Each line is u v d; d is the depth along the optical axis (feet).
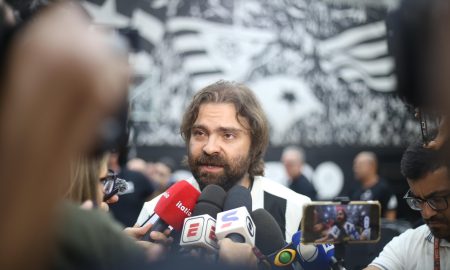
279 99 24.22
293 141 24.31
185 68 23.08
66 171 1.87
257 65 24.02
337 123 24.77
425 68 2.22
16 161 1.77
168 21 23.02
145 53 22.58
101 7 22.22
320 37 24.71
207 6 23.56
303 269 4.91
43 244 1.91
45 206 1.83
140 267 2.50
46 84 1.75
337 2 24.81
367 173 17.75
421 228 5.71
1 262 1.81
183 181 5.69
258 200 6.31
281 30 24.35
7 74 1.79
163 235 5.17
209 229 4.73
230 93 6.20
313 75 24.62
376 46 24.88
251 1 24.07
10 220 1.79
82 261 2.72
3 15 2.27
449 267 5.32
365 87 24.95
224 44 23.65
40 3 2.24
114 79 1.86
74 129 1.79
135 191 13.96
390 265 5.64
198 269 2.44
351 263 8.39
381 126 24.90
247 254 3.84
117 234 2.96
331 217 4.16
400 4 2.48
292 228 6.22
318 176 24.44
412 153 4.93
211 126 6.02
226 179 6.02
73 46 1.77
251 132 6.18
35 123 1.75
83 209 2.96
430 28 2.17
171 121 22.70
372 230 4.23
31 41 1.79
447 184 4.72
